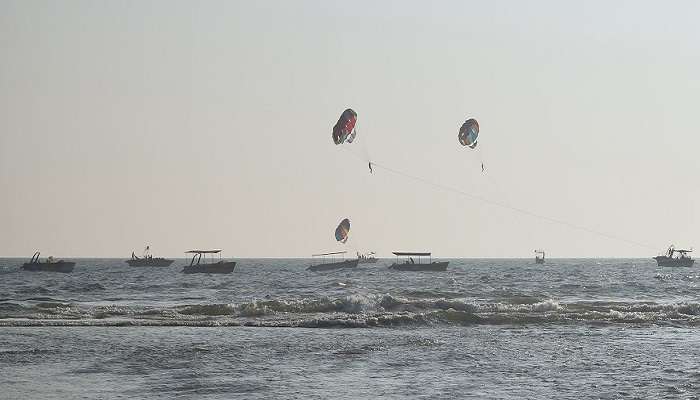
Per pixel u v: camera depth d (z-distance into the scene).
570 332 167.38
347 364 122.06
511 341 150.75
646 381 108.50
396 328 174.12
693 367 120.06
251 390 102.00
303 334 160.12
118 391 101.12
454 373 114.69
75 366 118.38
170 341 146.38
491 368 118.94
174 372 114.12
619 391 101.75
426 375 113.00
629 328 176.25
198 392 100.69
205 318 188.50
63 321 175.62
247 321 180.88
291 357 128.50
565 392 101.19
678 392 101.06
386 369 117.69
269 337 154.00
